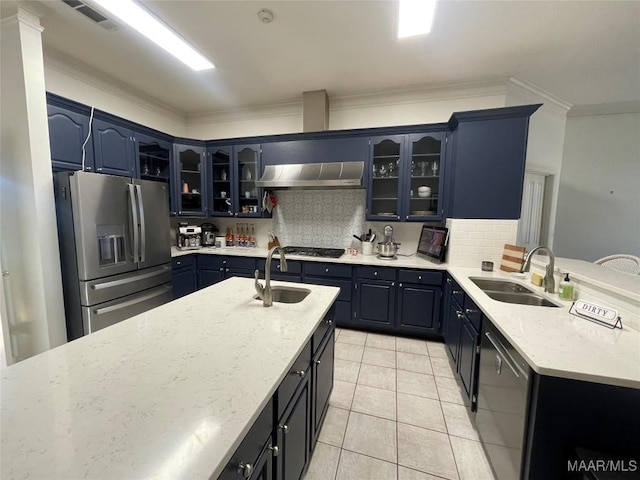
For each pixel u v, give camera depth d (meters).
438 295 2.92
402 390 2.18
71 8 2.05
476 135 2.71
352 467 1.52
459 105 3.22
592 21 2.13
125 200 2.62
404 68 2.86
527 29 2.24
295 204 3.96
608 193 4.11
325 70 2.91
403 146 3.16
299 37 2.37
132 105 3.44
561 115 3.97
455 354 2.38
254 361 0.99
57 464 0.58
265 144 3.65
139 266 2.78
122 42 2.47
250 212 3.85
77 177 2.24
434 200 3.29
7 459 0.59
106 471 0.57
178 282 3.52
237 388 0.84
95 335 1.20
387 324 3.13
